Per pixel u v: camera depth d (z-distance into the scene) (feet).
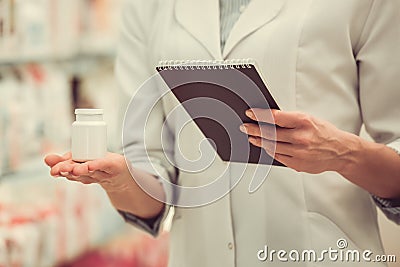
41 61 11.83
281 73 5.72
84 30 13.00
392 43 5.65
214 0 6.07
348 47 5.71
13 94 10.41
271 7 5.81
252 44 5.78
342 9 5.65
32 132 10.73
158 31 6.30
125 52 6.63
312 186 5.79
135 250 12.19
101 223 11.44
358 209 5.98
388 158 5.54
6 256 8.96
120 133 6.50
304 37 5.65
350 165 5.49
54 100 11.56
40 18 11.03
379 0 5.65
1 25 9.95
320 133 5.09
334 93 5.77
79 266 11.72
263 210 5.88
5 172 10.02
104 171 5.40
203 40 5.96
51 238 9.83
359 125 5.99
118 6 13.05
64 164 5.24
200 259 6.15
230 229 5.98
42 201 10.18
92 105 13.61
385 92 5.74
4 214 9.50
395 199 5.86
